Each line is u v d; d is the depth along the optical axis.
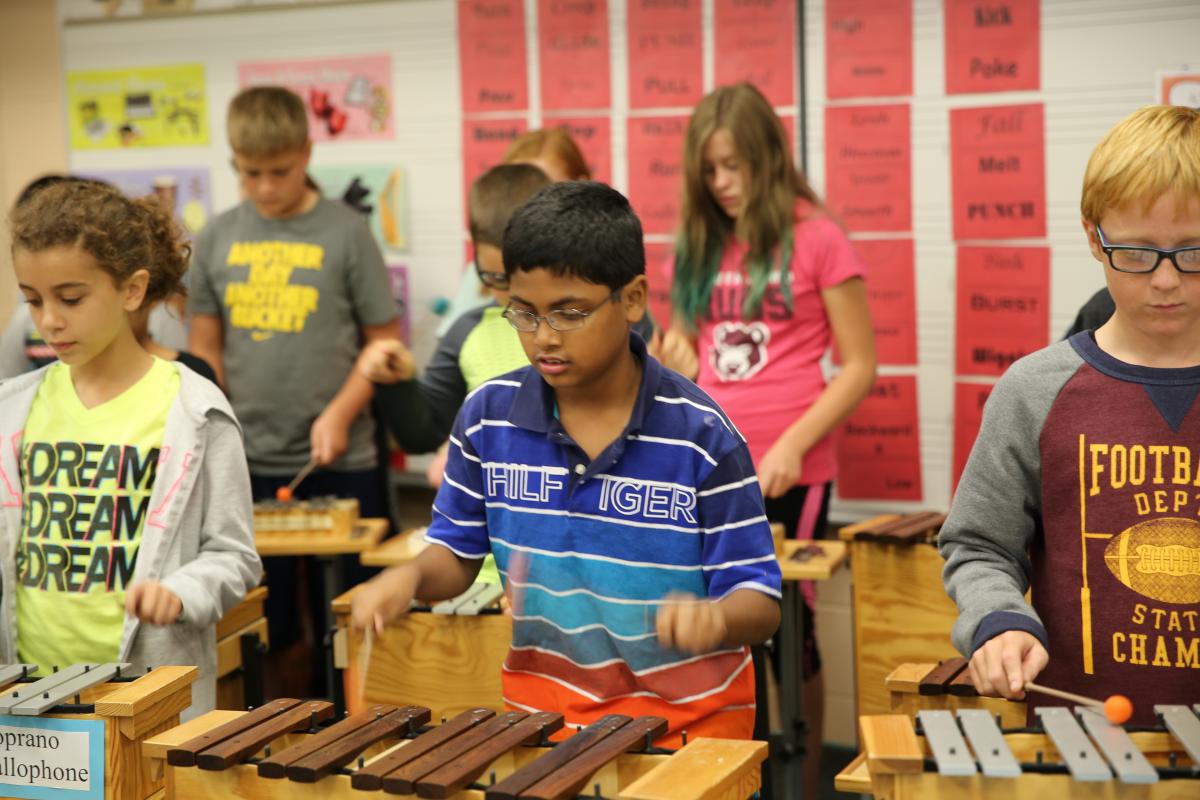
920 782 1.59
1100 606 1.81
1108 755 1.55
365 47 4.22
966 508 1.89
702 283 3.45
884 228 3.70
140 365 2.43
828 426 3.31
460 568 2.05
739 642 1.86
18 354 3.48
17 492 2.39
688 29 3.84
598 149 4.00
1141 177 1.68
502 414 2.01
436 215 4.22
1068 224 3.51
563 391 1.96
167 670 2.01
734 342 3.43
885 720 1.69
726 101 3.34
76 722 1.88
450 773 1.59
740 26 3.78
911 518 3.14
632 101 3.94
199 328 3.89
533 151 3.53
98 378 2.41
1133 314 1.75
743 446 1.94
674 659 1.95
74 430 2.39
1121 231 1.72
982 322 3.63
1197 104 3.36
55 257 2.23
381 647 2.70
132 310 2.38
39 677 2.03
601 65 3.96
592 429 1.95
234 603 2.37
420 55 4.16
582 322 1.83
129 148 4.52
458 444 2.05
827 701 4.06
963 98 3.57
